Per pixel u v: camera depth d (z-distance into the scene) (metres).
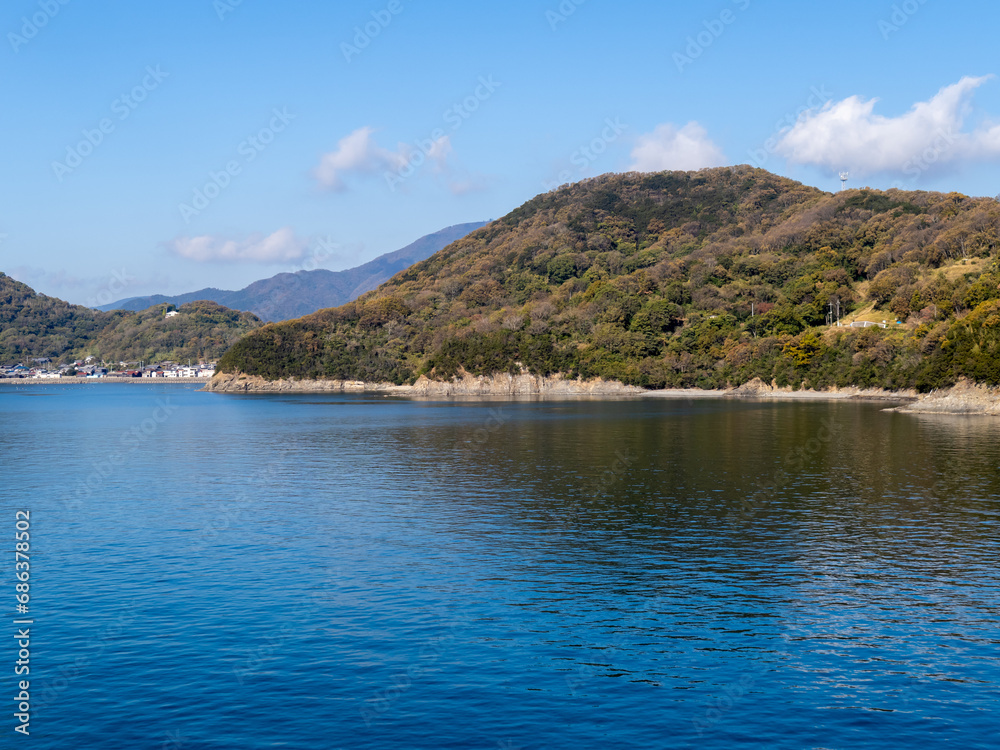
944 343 153.25
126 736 23.11
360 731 23.42
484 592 36.44
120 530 49.56
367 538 47.19
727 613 33.59
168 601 35.00
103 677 26.95
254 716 24.30
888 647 29.78
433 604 34.69
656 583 37.91
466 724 23.89
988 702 25.28
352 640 30.33
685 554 43.22
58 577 38.81
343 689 26.14
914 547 44.34
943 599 35.31
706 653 29.25
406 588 37.00
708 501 58.19
